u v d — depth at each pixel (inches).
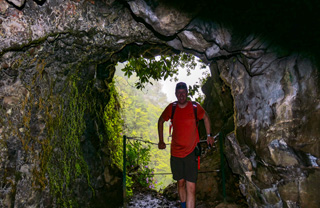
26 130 109.5
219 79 243.3
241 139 133.6
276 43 107.7
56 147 129.3
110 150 196.2
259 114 123.0
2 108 99.3
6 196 99.4
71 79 138.5
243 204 173.0
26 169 110.2
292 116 109.4
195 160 138.6
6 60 96.7
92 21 116.4
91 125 167.6
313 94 102.7
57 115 129.3
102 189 170.2
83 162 152.2
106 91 196.4
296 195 111.3
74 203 141.6
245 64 121.3
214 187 192.7
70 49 125.0
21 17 93.1
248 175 137.6
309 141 103.4
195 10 103.3
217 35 111.6
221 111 259.9
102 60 152.9
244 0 97.3
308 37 101.6
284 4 95.3
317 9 93.4
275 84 115.9
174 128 141.6
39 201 117.0
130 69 214.8
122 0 112.7
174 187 226.2
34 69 111.3
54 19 104.4
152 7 103.8
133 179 253.0
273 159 115.3
